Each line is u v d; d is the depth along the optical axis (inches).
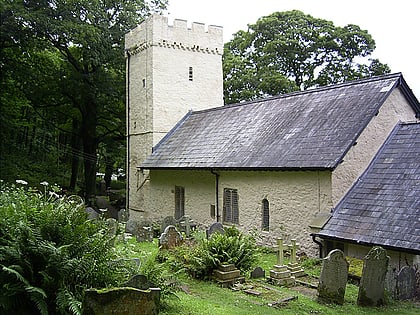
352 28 1582.2
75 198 547.8
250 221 758.5
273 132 789.2
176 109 1139.9
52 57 1333.7
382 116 668.1
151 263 362.6
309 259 607.8
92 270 297.9
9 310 271.3
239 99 1569.9
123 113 1430.9
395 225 521.3
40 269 285.0
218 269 466.3
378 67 1547.7
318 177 634.2
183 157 931.3
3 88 1250.6
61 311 272.5
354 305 410.3
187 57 1160.8
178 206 970.7
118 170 2246.6
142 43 1155.3
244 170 745.0
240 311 359.3
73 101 1368.1
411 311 402.6
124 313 261.1
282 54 1609.3
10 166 1251.8
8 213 309.7
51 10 1126.4
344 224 577.9
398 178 589.6
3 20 1069.8
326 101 768.3
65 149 1723.7
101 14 1207.6
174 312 331.6
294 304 398.6
